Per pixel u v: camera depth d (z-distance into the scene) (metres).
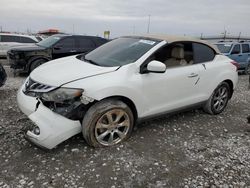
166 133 4.22
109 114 3.46
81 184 2.83
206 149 3.79
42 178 2.89
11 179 2.85
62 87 3.19
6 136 3.77
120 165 3.21
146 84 3.75
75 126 3.27
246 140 4.20
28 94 3.46
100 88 3.28
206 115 5.23
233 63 5.34
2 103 5.29
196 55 4.61
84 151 3.46
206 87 4.77
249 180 3.09
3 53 13.04
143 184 2.90
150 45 4.05
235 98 6.98
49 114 3.16
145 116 3.93
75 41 10.14
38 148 3.47
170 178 3.04
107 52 4.30
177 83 4.17
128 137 3.82
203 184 2.96
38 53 9.24
